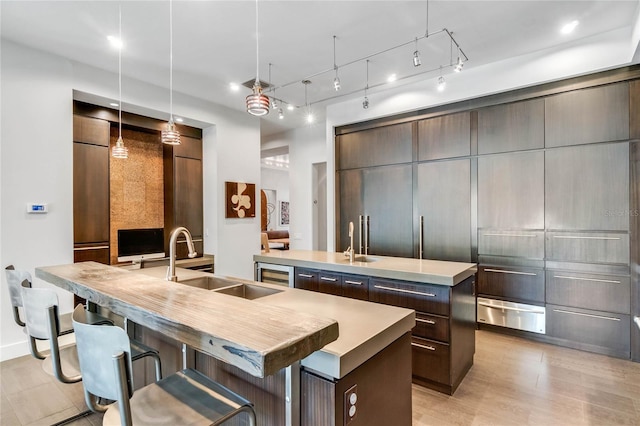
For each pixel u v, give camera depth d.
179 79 4.14
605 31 3.05
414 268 2.68
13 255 3.13
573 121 3.30
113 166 4.57
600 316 3.17
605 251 3.14
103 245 4.06
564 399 2.38
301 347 0.88
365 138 4.89
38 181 3.29
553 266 3.42
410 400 1.59
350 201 5.07
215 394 1.24
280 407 1.28
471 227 3.96
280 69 3.89
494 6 2.68
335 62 3.71
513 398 2.40
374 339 1.25
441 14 2.79
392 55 3.54
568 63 3.26
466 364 2.71
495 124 3.78
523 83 3.52
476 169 3.91
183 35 3.10
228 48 3.36
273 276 3.48
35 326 1.66
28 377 2.74
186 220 5.09
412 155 4.43
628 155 3.04
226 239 5.23
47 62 3.37
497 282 3.78
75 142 3.85
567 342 3.34
